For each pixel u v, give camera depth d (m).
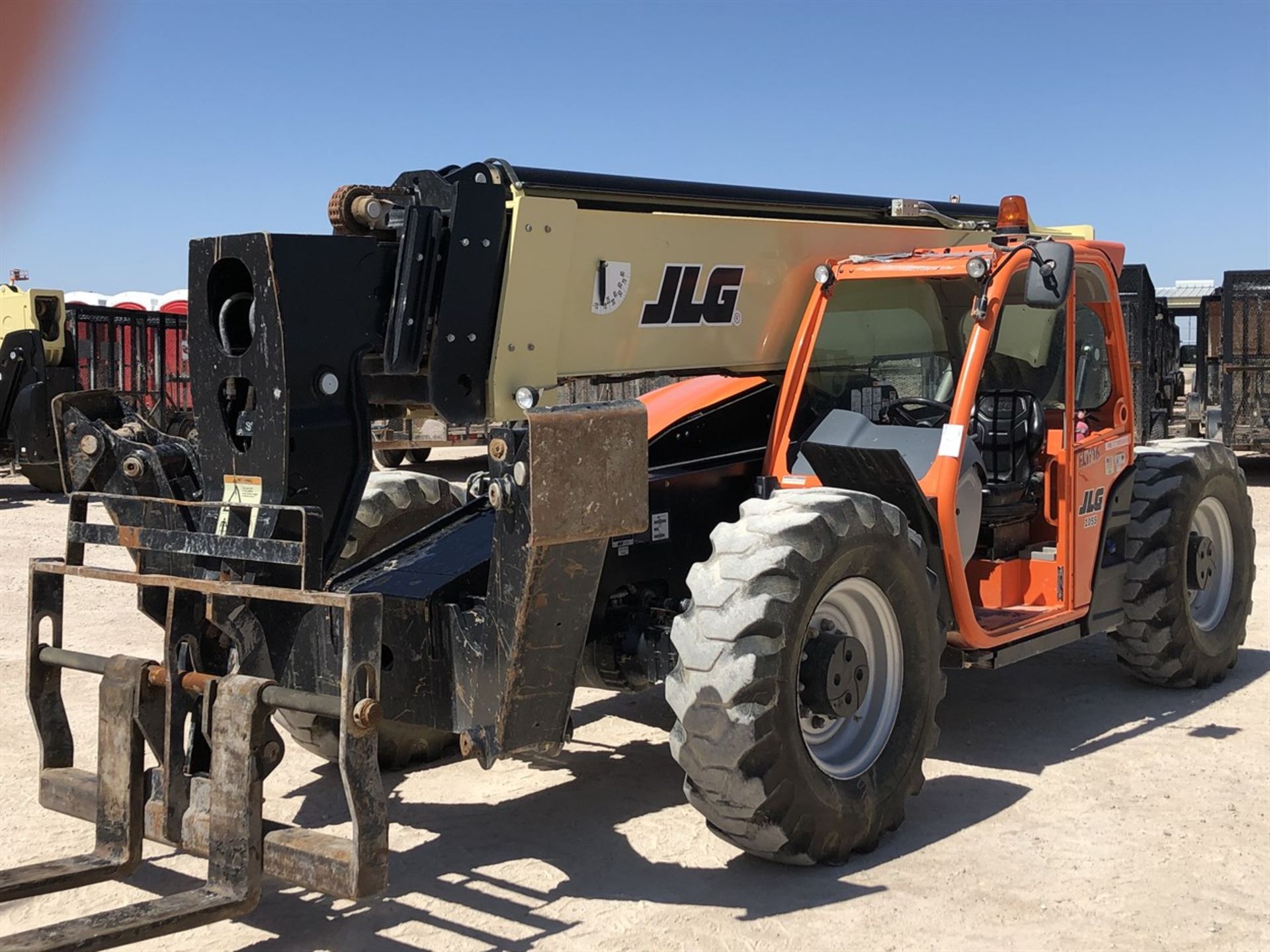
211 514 3.68
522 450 3.43
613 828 4.31
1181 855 4.03
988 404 5.24
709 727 3.61
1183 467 5.80
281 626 3.64
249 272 3.60
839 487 4.58
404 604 3.88
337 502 3.68
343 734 3.07
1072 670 6.48
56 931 2.93
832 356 5.13
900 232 5.52
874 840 4.06
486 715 3.66
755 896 3.73
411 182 3.88
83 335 15.80
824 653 3.89
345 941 3.46
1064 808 4.46
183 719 3.44
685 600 4.48
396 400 3.98
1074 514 5.18
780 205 5.03
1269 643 7.09
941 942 3.43
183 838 3.39
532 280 4.00
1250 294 14.50
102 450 3.79
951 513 4.54
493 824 4.36
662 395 5.35
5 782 4.82
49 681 3.73
